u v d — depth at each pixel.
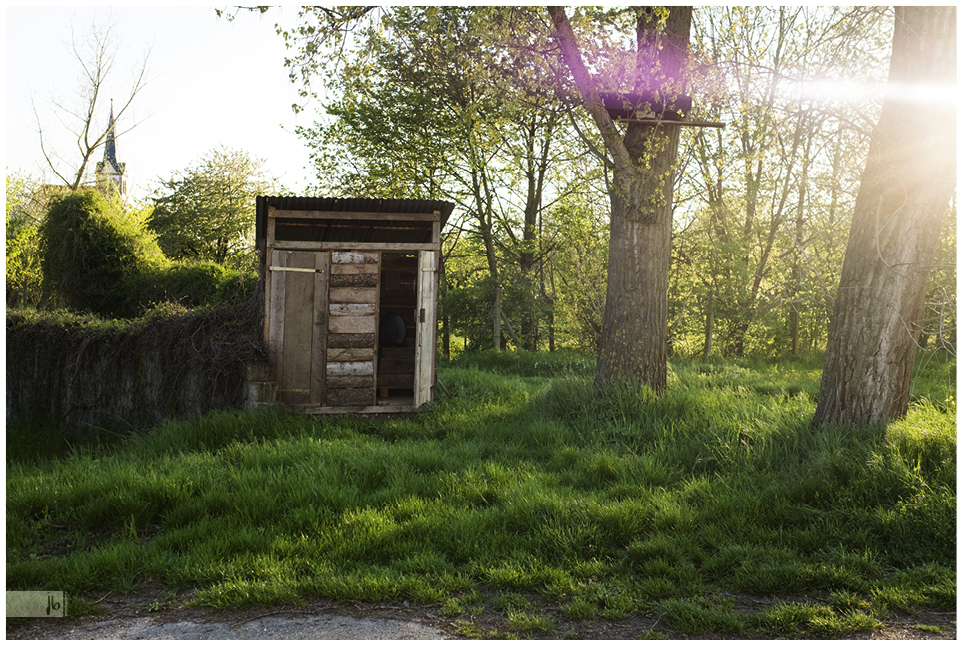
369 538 4.78
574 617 3.95
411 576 4.30
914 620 3.97
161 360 9.46
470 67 9.16
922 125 6.63
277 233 11.16
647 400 8.50
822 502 5.46
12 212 26.45
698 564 4.69
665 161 9.34
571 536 4.87
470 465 6.48
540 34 8.67
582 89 8.69
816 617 3.94
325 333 9.38
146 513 5.31
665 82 8.52
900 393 6.84
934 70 6.61
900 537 4.89
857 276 6.96
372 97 18.34
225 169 38.31
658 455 6.86
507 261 23.36
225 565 4.44
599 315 19.12
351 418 9.02
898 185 6.69
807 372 15.17
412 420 9.06
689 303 19.48
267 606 4.04
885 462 5.71
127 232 17.83
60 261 17.22
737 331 20.25
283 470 6.32
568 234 19.56
